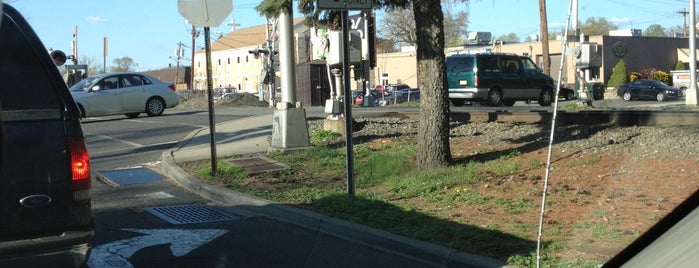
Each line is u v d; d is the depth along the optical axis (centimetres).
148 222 740
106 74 1972
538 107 2152
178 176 978
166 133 1547
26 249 401
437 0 891
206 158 1121
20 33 420
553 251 549
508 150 998
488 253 554
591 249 544
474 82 2164
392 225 655
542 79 2373
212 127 959
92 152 1286
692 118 1067
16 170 396
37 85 417
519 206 703
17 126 399
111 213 784
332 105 1286
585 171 825
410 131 1305
